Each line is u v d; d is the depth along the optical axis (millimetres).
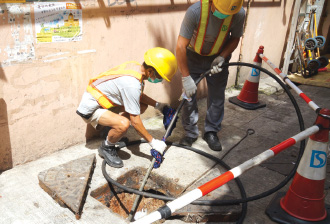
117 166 2658
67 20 2527
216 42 2654
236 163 2895
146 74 2457
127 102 2359
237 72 4953
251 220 2148
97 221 2027
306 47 5336
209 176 2586
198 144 3199
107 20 2842
